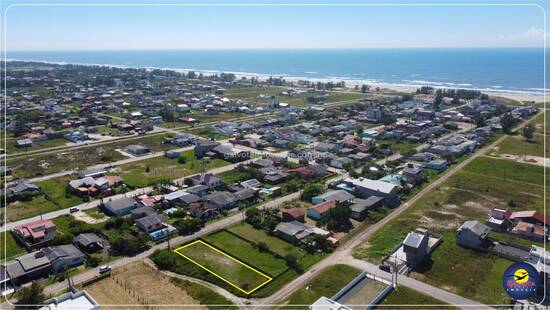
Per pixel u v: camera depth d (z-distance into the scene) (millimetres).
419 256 62125
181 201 84750
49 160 116312
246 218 78188
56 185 96062
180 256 64250
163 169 108562
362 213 79062
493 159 119000
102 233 71500
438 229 73875
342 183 95375
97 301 52562
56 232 71312
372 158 120812
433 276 58906
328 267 61344
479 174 105688
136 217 76562
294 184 94688
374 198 84750
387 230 73562
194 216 79438
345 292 54594
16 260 60094
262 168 106562
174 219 77938
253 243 68375
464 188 95375
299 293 54625
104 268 59625
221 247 67312
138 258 63906
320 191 89938
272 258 64000
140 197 85812
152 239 69438
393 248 66188
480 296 54125
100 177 97750
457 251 65875
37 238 67562
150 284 56781
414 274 59406
